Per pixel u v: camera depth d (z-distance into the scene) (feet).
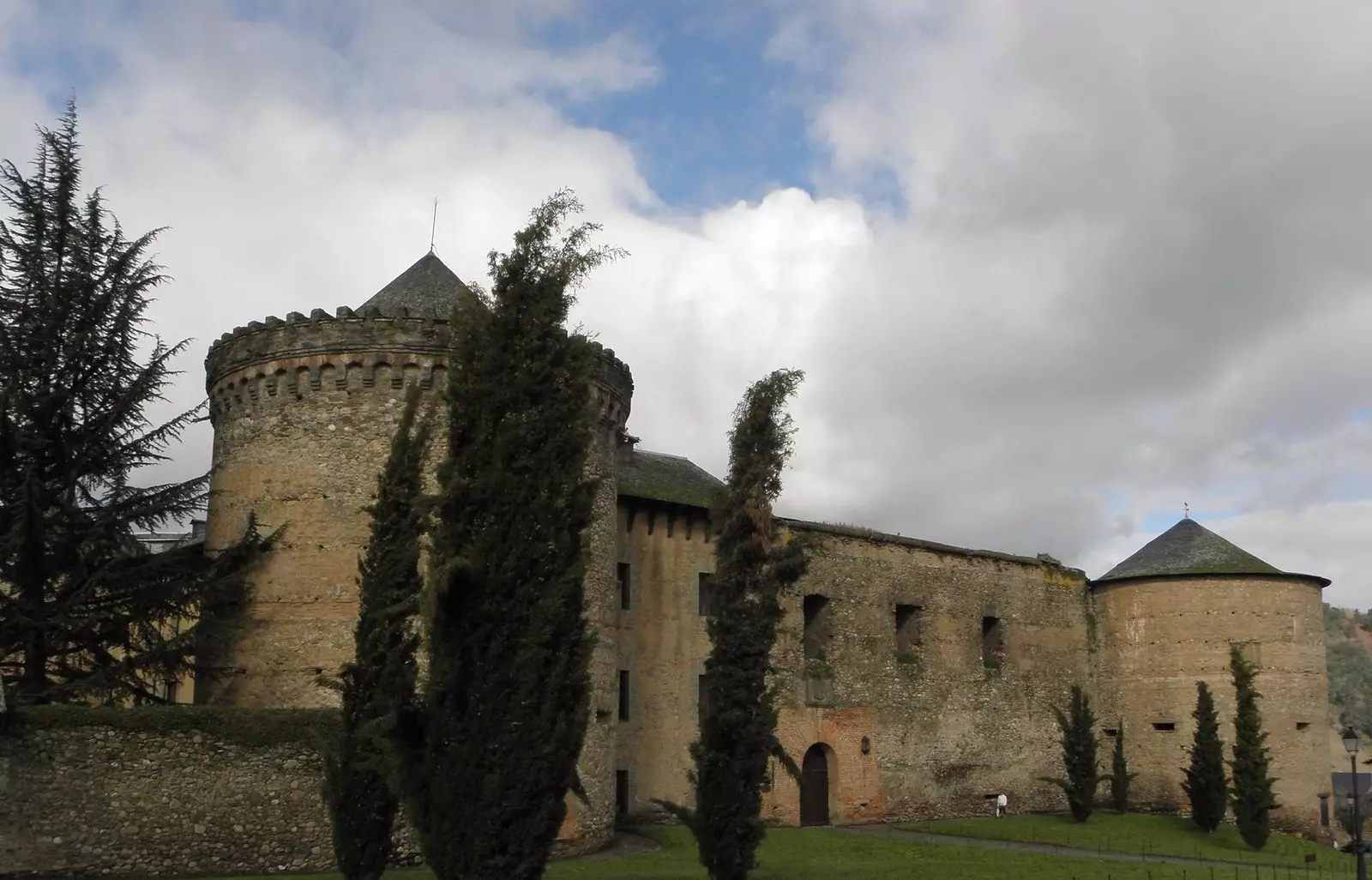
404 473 77.30
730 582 79.36
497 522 58.65
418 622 84.74
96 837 77.56
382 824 71.15
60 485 97.71
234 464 101.86
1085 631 180.86
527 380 60.49
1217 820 145.38
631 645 124.98
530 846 57.06
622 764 120.98
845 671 146.72
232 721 83.20
